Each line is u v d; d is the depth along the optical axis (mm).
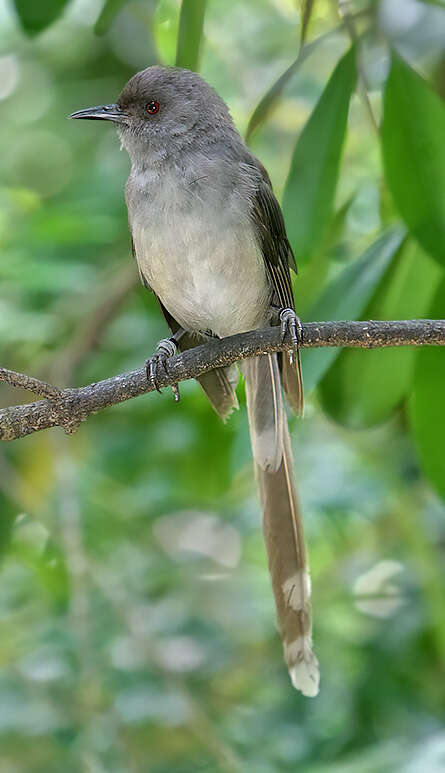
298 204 8500
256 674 11695
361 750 10047
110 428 12711
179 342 10133
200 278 9039
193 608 12289
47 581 11875
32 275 11203
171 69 9641
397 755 9031
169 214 8906
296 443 12367
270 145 13148
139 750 10930
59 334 12555
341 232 10336
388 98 8258
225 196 8891
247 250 8984
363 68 9133
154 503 11906
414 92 8211
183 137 9211
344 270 8977
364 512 11836
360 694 11094
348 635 11383
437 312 8891
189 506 12453
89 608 10766
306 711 11180
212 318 9500
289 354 8469
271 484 9258
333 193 8516
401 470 12273
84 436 12766
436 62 11148
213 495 11781
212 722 10727
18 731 10023
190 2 8336
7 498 11820
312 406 11922
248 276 9125
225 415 9750
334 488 11672
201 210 8852
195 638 11641
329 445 12328
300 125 13086
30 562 12117
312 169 8508
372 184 11359
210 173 8930
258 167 9398
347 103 8492
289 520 9180
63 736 10047
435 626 10969
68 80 15523
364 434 12266
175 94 9344
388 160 8203
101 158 13828
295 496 9211
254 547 13273
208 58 13641
